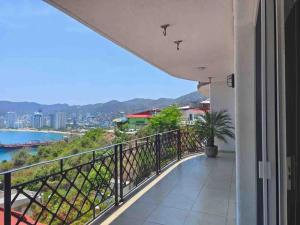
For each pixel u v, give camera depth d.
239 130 1.81
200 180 4.62
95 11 2.78
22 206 2.29
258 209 1.56
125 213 3.17
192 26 3.25
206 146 7.18
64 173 2.51
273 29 1.02
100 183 3.11
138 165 4.30
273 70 1.03
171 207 3.36
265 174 1.04
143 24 3.17
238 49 1.84
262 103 1.05
